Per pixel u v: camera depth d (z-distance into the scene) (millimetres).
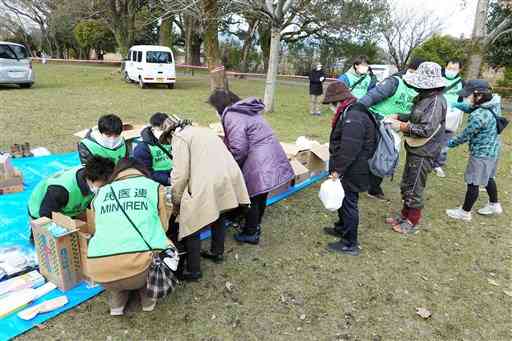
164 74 15352
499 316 3039
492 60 18078
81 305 2824
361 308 3033
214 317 2816
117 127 3518
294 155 5340
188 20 24766
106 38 34125
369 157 3473
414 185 3994
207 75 24891
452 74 5586
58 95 12188
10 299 2738
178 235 3064
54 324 2641
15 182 4520
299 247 3850
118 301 2709
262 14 10812
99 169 2689
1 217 3941
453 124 5699
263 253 3699
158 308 2861
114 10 19047
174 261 2613
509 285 3449
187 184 2963
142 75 15164
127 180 2611
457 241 4172
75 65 29766
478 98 4176
